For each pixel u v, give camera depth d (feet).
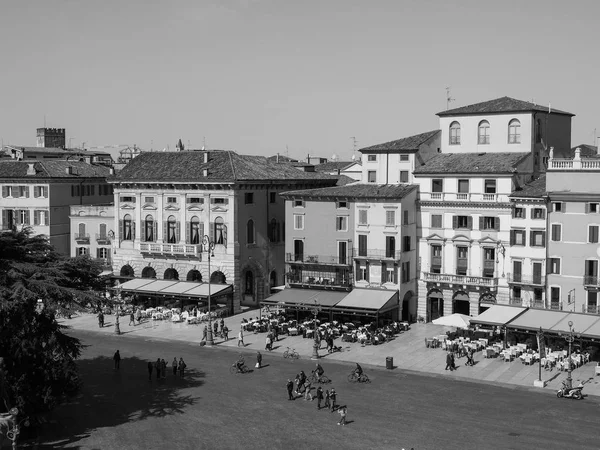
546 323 241.96
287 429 180.65
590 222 254.27
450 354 230.48
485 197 278.87
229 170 325.62
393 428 179.63
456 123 307.58
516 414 188.24
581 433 174.19
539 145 296.51
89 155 508.94
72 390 195.21
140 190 342.64
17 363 177.47
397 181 307.78
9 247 192.13
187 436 177.58
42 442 174.40
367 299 285.23
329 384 216.95
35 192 376.68
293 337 277.64
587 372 225.15
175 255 333.62
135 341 276.62
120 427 184.14
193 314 311.68
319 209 307.58
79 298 185.57
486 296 281.54
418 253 297.53
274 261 344.90
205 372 232.32
